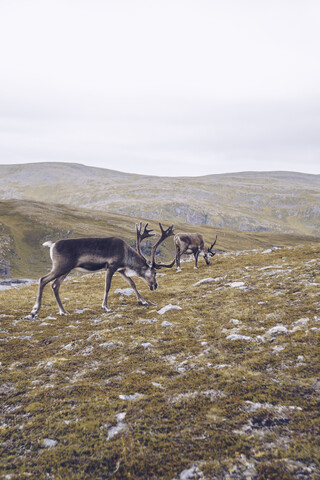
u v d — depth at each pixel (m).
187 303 13.12
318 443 3.92
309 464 3.60
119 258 13.08
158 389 5.73
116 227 163.38
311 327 8.08
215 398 5.25
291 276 14.95
